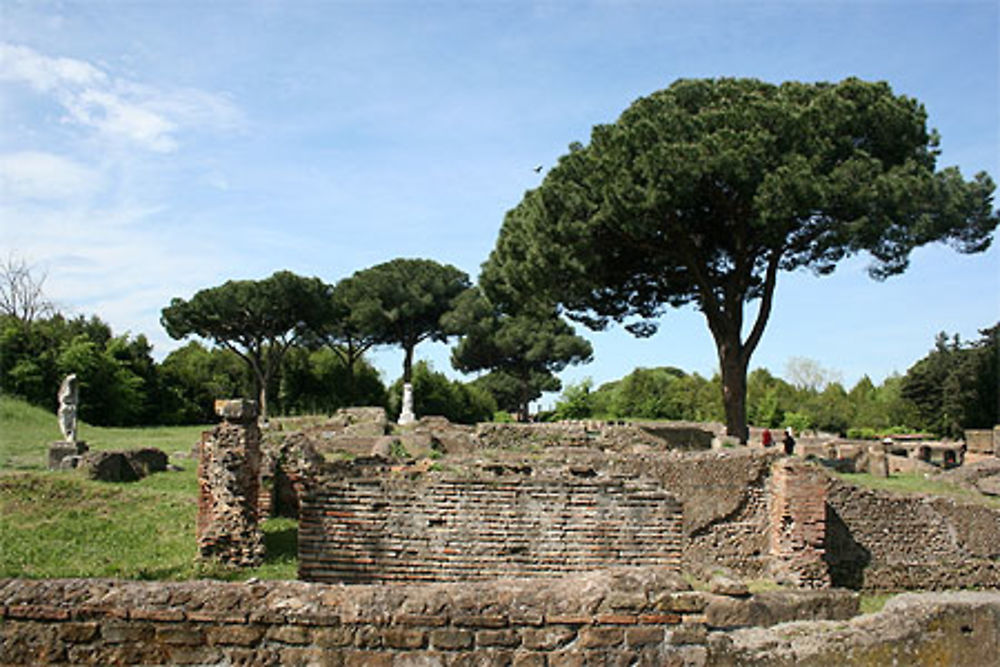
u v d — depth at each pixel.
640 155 23.98
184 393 52.72
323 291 54.53
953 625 6.09
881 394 76.19
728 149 22.88
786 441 26.56
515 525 11.95
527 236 28.89
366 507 11.69
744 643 5.83
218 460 11.34
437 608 5.68
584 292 28.41
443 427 32.47
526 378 61.72
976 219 26.64
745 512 15.94
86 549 11.80
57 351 42.91
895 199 23.16
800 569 14.96
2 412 33.53
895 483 23.67
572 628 5.74
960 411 46.56
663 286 30.45
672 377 61.88
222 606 5.62
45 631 5.55
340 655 5.59
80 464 16.75
